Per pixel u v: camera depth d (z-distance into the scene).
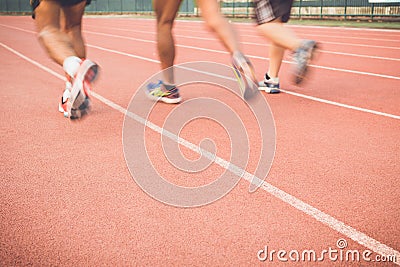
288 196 2.57
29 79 6.46
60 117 4.32
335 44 10.66
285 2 3.35
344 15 20.00
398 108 4.62
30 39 13.43
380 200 2.52
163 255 1.99
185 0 29.00
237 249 2.04
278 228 2.22
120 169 2.97
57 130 3.89
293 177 2.84
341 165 3.04
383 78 6.25
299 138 3.62
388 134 3.75
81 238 2.14
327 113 4.40
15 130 3.91
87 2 3.87
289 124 4.00
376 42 11.07
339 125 4.00
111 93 5.34
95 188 2.69
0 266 1.91
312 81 6.04
